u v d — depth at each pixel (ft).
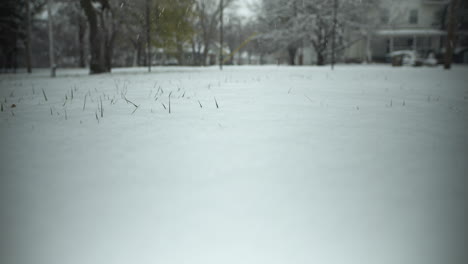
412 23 121.49
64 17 105.60
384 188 5.94
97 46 55.01
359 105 15.28
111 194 5.84
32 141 9.24
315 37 97.40
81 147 8.63
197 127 10.72
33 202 5.56
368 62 110.42
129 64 157.17
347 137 9.39
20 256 4.22
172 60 141.49
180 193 5.84
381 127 10.73
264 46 116.67
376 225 4.79
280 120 11.69
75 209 5.33
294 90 21.47
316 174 6.59
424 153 7.93
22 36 95.55
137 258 4.18
